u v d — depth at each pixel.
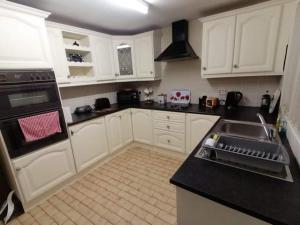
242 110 2.29
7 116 1.56
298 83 1.01
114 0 1.81
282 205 0.67
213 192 0.76
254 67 2.03
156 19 2.54
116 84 3.54
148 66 2.98
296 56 1.13
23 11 1.62
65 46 2.24
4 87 1.52
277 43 1.86
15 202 1.89
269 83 2.30
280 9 1.76
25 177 1.74
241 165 0.96
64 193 2.06
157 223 1.59
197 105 2.82
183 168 0.96
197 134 2.45
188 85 2.98
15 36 1.58
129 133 3.16
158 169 2.49
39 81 1.76
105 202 1.88
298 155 0.94
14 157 1.64
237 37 2.05
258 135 1.67
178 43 2.72
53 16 2.25
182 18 2.59
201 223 0.87
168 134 2.77
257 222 0.69
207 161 1.02
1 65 1.52
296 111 1.03
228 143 1.20
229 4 2.11
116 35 3.12
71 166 2.19
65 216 1.72
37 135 1.76
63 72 2.23
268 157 0.96
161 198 1.91
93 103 3.12
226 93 2.64
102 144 2.63
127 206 1.81
